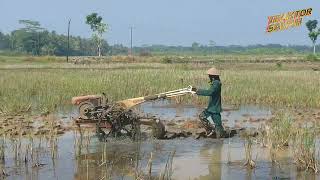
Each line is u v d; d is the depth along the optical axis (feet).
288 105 98.89
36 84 122.42
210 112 61.67
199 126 67.87
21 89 113.39
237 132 64.64
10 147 54.54
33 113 84.07
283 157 49.80
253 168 45.60
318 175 42.98
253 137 61.62
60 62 350.23
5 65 280.72
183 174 43.65
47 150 53.01
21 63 322.14
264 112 89.15
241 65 297.12
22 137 60.49
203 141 59.26
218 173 43.96
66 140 58.90
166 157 50.34
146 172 44.16
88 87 110.83
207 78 139.95
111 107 59.62
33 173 43.62
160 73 158.92
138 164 47.16
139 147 55.36
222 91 111.24
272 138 55.11
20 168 45.27
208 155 51.29
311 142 49.65
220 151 53.36
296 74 171.53
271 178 42.14
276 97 104.88
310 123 72.69
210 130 62.28
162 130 59.98
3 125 69.05
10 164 46.75
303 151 46.80
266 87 121.80
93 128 65.36
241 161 48.39
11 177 42.29
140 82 123.34
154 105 99.45
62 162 47.65
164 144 57.21
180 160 48.98
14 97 97.71
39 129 64.80
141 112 87.40
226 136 61.93
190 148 55.01
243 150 53.83
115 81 123.54
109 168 45.42
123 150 53.62
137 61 347.56
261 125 68.18
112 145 56.39
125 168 45.52
